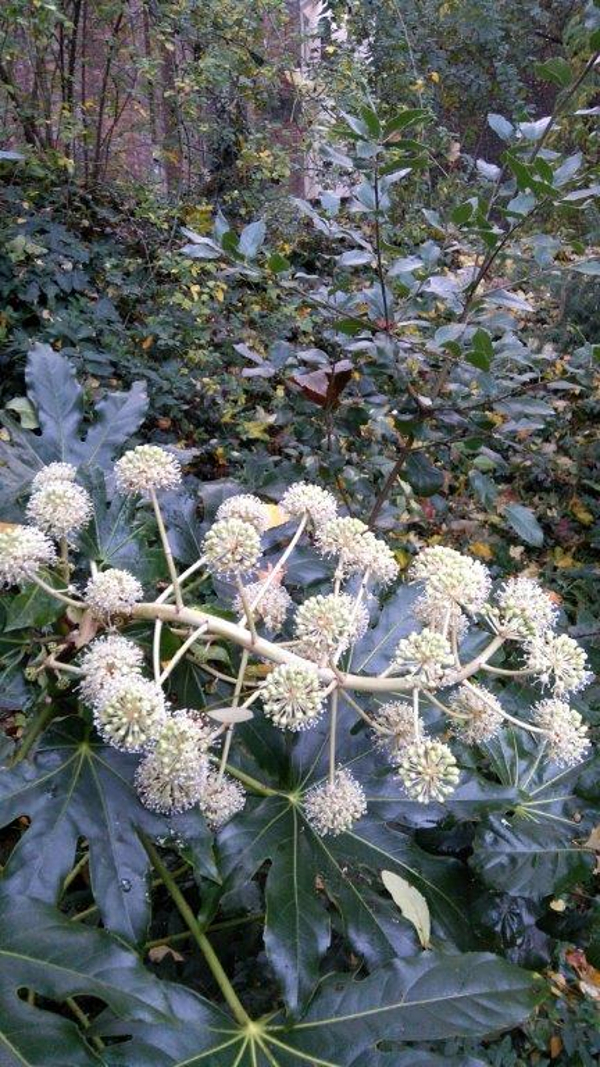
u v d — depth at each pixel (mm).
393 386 1218
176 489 651
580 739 492
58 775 479
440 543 1703
